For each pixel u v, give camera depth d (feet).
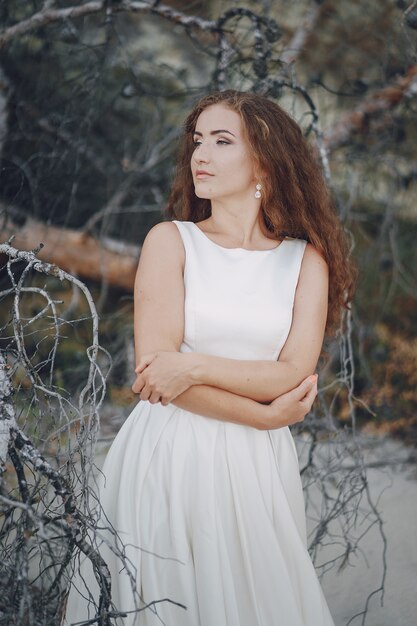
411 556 11.56
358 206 17.19
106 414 15.12
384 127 15.47
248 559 7.24
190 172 8.61
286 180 7.98
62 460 11.55
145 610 7.09
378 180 17.63
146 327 7.36
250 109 7.82
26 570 6.57
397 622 9.98
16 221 14.66
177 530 7.14
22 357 7.38
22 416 12.39
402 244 17.84
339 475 14.07
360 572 11.18
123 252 16.19
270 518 7.32
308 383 7.47
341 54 16.79
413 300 18.04
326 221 8.24
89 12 12.96
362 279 15.55
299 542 7.44
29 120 14.65
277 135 7.91
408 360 16.97
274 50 13.00
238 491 7.29
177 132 15.37
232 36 13.17
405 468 14.66
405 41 14.55
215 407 7.17
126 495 7.36
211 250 7.68
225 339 7.43
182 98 16.58
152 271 7.50
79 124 14.52
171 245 7.60
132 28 16.89
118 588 7.25
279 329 7.53
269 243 8.04
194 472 7.25
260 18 12.62
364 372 16.70
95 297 16.78
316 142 12.17
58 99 15.21
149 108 16.69
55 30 14.02
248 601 7.23
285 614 7.16
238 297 7.50
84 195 16.57
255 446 7.48
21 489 6.72
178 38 17.22
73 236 15.57
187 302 7.45
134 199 16.98
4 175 14.02
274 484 7.46
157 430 7.43
